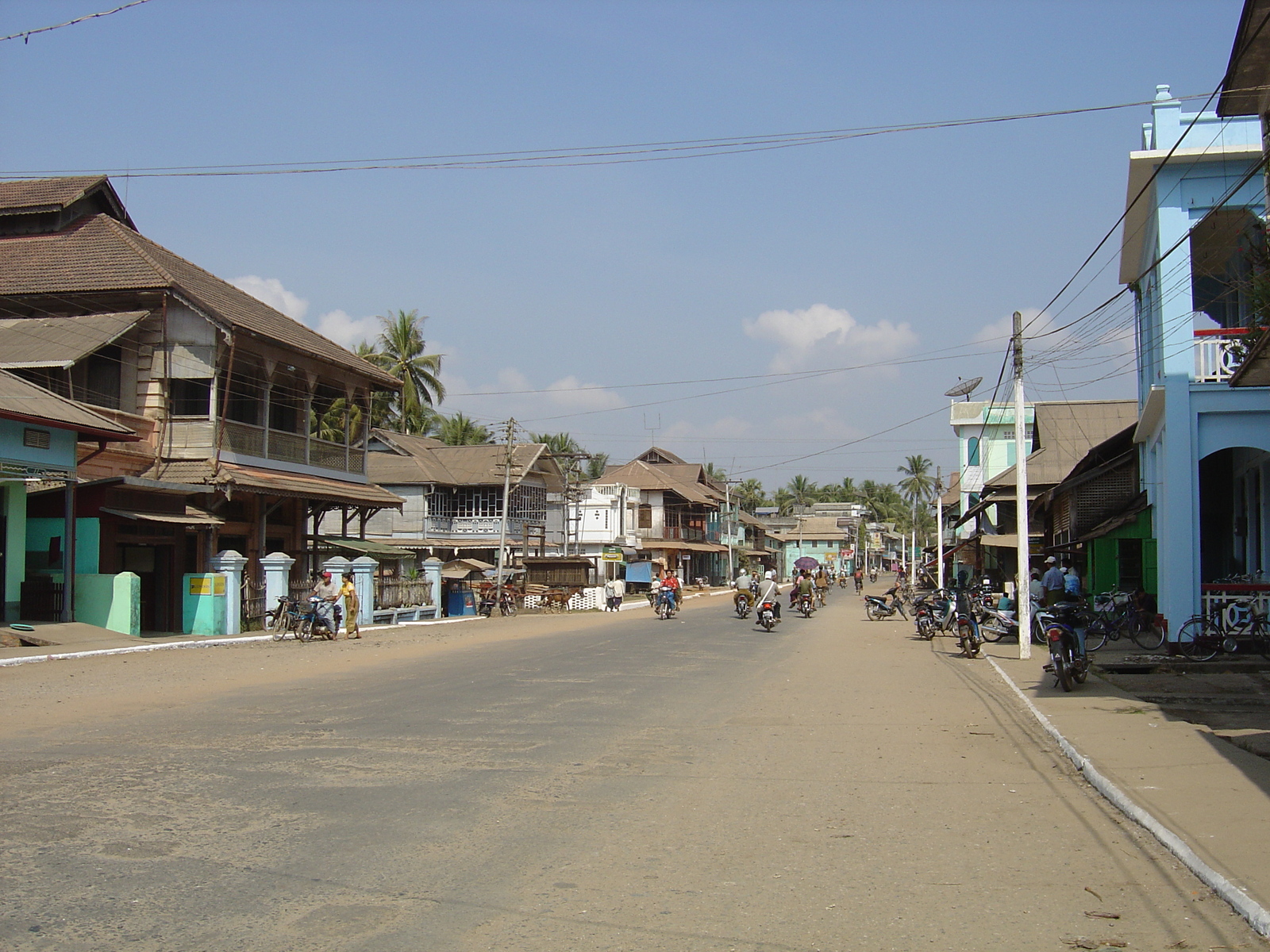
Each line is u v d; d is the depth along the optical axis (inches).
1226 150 733.9
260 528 1183.6
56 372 1063.0
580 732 411.5
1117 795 295.6
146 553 1029.2
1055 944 187.3
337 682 589.6
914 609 1026.7
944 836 261.9
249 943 182.4
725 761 357.4
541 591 1808.6
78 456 955.3
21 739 386.9
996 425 1905.8
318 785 308.0
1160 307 748.0
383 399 2348.7
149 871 222.8
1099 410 1503.4
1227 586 717.9
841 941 188.2
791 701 520.1
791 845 252.4
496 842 249.9
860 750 381.1
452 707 482.3
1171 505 732.7
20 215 1197.7
